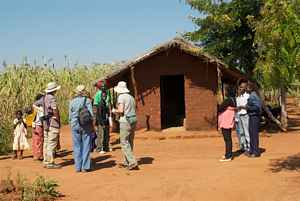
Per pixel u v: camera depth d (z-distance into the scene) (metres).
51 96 12.66
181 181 10.44
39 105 14.19
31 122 15.10
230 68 19.23
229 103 12.59
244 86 13.54
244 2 18.48
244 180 10.23
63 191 10.09
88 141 12.06
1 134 16.41
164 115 24.84
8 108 22.89
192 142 17.42
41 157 14.24
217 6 19.11
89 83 28.84
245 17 18.62
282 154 13.55
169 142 17.62
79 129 11.98
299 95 30.80
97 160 13.72
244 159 12.84
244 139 13.65
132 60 19.52
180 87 25.19
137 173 11.54
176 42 19.16
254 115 13.12
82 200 9.45
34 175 11.72
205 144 16.78
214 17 18.78
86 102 12.08
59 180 11.09
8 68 26.14
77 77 29.02
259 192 9.35
